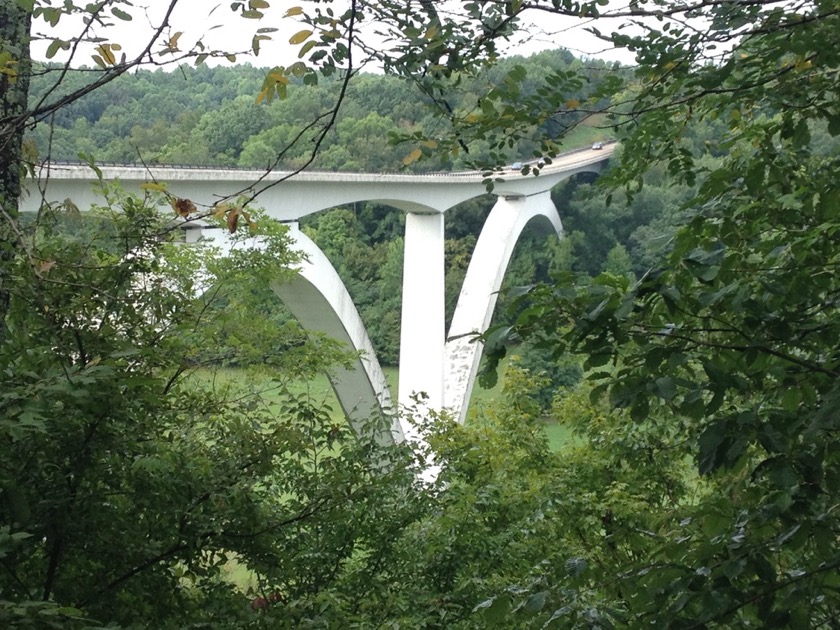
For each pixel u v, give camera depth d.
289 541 7.90
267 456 6.09
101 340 4.82
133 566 5.35
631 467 10.77
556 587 3.17
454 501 9.71
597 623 2.91
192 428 6.24
